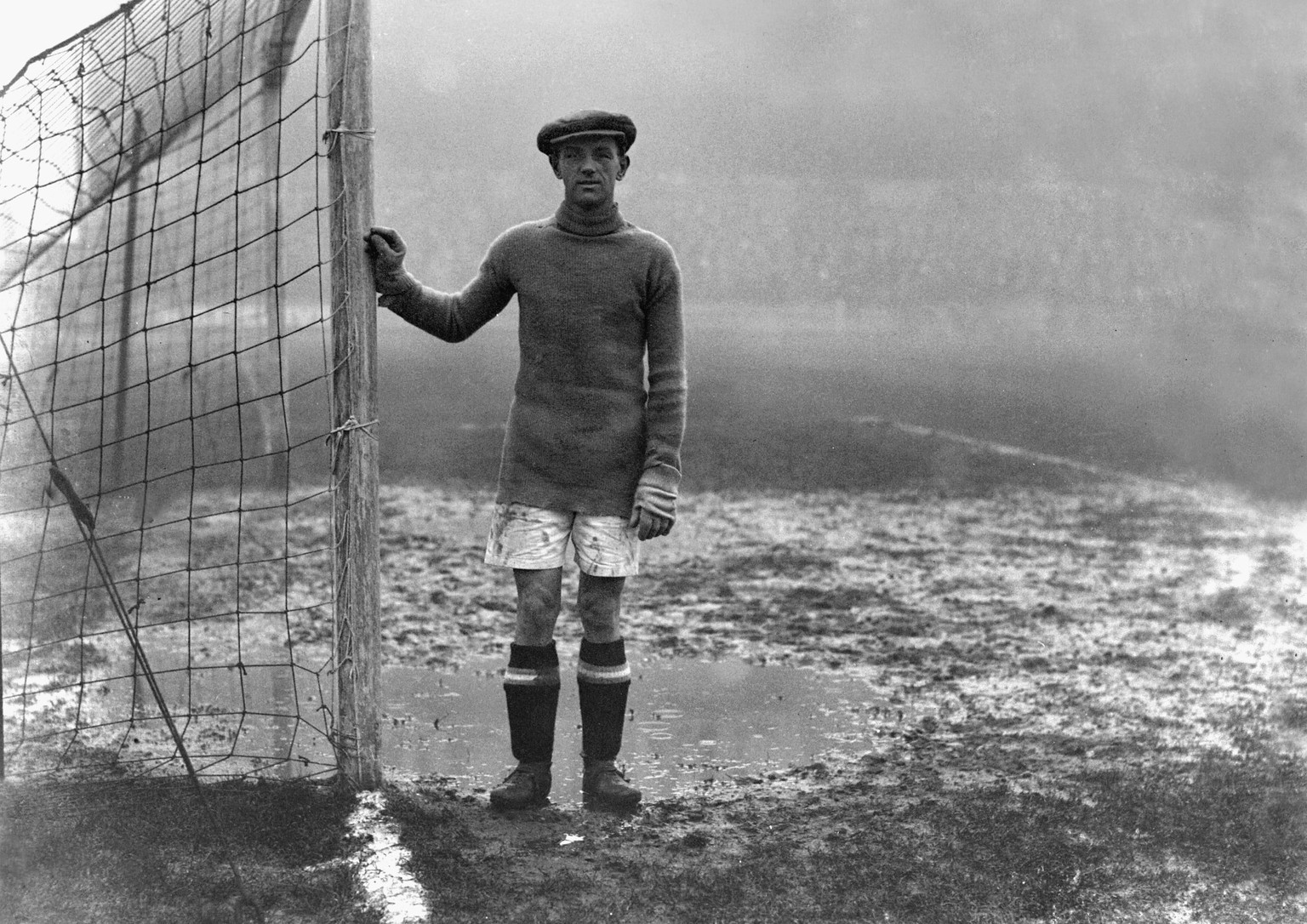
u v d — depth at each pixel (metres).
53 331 6.24
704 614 7.32
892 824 3.94
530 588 4.10
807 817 4.03
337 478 4.00
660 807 4.13
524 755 4.12
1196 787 4.27
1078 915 3.29
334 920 3.18
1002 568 8.79
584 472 4.06
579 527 4.11
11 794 3.96
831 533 10.10
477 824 3.93
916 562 8.95
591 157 4.00
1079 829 3.87
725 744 4.91
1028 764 4.60
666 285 4.08
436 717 5.25
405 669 6.08
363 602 4.02
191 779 3.84
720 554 9.19
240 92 4.54
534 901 3.32
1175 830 3.86
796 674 6.05
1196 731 5.05
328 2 3.92
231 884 3.32
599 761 4.20
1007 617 7.29
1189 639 6.77
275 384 7.70
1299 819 3.96
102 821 3.72
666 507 4.04
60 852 3.51
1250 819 3.95
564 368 4.05
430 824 3.84
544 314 4.03
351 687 4.03
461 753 4.76
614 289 4.02
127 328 6.14
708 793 4.30
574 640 6.62
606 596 4.14
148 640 6.10
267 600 7.02
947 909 3.32
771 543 9.66
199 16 4.34
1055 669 6.13
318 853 3.58
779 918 3.26
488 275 4.12
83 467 6.65
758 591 7.95
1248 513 11.13
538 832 3.87
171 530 8.56
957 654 6.43
